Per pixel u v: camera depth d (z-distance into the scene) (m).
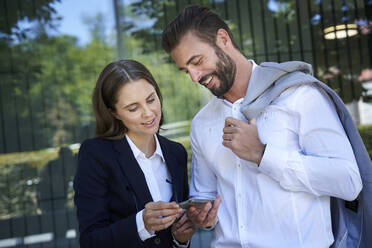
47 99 3.75
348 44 3.63
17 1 3.72
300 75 1.31
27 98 3.74
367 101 3.59
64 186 3.74
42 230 3.71
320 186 1.22
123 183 1.44
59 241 3.70
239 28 3.70
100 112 1.49
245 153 1.28
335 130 1.23
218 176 1.50
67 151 3.75
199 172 1.60
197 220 1.40
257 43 3.69
